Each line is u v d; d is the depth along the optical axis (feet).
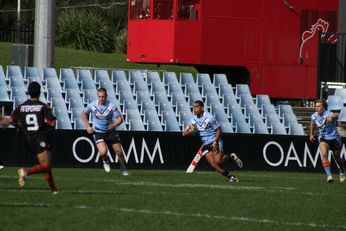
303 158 275.18
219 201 149.28
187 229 113.70
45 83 310.24
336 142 210.59
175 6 354.33
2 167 216.33
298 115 378.94
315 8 376.68
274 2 369.71
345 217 136.15
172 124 312.71
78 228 110.42
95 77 328.49
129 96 319.47
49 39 310.86
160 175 216.95
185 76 341.62
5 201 135.13
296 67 373.81
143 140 256.73
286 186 191.42
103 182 182.50
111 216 122.52
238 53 364.38
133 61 364.79
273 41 369.91
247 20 365.40
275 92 371.35
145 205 137.80
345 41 356.38
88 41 578.25
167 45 355.97
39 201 136.67
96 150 250.98
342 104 336.90
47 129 142.82
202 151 201.67
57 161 245.65
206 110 334.24
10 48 523.29
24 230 106.83
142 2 363.56
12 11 647.56
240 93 342.64
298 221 128.26
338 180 224.12
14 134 243.60
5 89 302.86
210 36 359.66
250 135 270.26
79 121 294.87
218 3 360.69
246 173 248.73
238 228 117.19
